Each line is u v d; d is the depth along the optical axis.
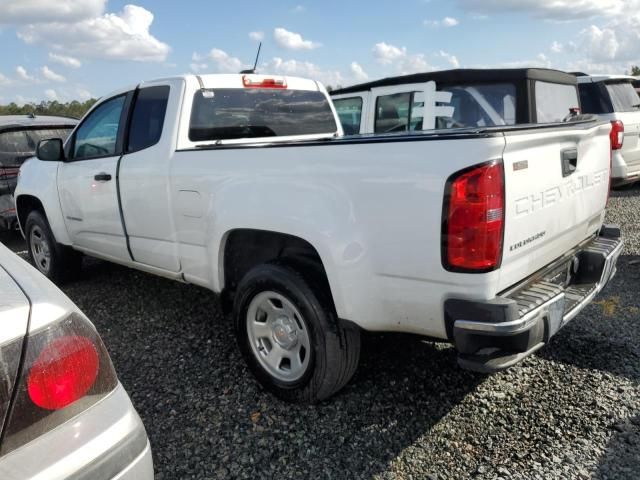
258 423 2.82
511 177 2.27
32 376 1.44
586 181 3.00
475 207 2.18
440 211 2.24
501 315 2.21
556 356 3.45
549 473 2.39
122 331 4.04
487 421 2.79
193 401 3.04
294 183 2.75
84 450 1.48
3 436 1.38
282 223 2.78
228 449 2.62
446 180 2.22
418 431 2.73
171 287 5.01
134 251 4.02
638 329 3.80
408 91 6.06
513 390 3.07
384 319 2.55
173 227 3.57
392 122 6.34
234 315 3.16
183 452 2.60
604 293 4.53
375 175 2.43
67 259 5.09
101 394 1.61
